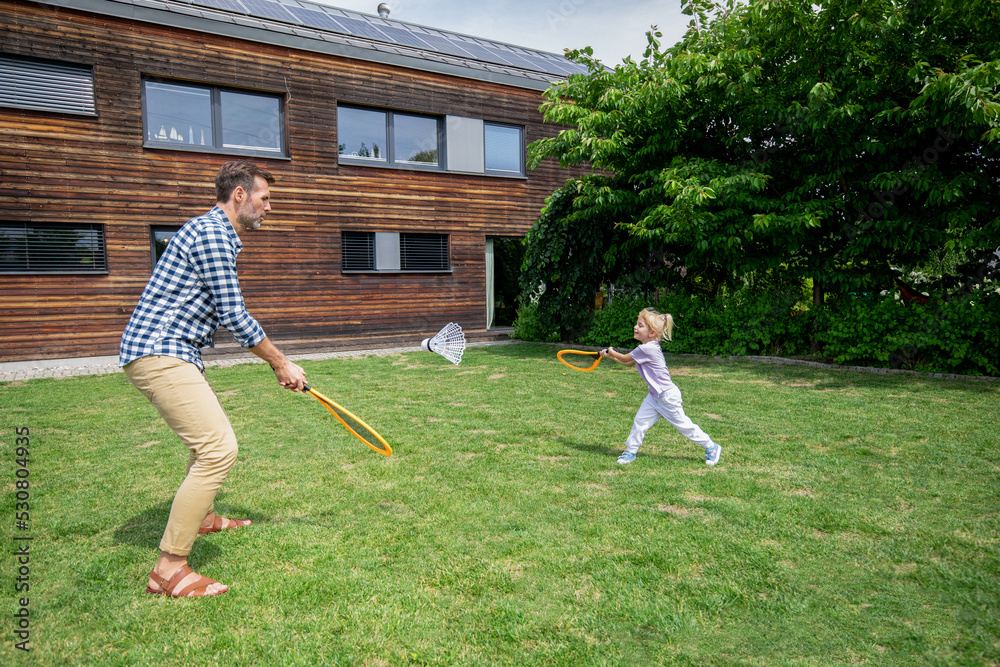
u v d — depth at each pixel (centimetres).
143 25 991
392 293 1246
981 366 748
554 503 344
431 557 279
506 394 670
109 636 221
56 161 940
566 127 1453
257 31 1076
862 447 446
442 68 1273
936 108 709
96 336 978
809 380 735
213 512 307
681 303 1012
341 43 1160
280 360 276
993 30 708
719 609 234
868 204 830
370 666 203
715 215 848
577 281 1142
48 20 920
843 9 749
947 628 220
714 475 388
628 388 703
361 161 1215
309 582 256
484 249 1359
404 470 405
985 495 348
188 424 252
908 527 305
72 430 524
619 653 208
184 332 258
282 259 1127
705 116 941
